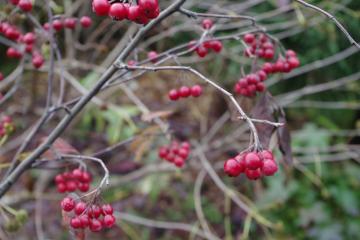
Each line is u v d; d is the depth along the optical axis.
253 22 0.51
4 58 1.32
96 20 1.21
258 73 0.52
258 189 1.08
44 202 1.03
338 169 1.16
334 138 1.22
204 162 0.89
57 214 1.01
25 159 0.51
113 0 0.40
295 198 1.09
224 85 1.22
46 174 1.01
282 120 0.51
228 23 1.00
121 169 1.04
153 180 1.03
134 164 1.03
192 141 0.98
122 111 0.89
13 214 0.57
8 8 0.57
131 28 1.04
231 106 0.52
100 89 0.51
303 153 1.12
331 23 1.01
